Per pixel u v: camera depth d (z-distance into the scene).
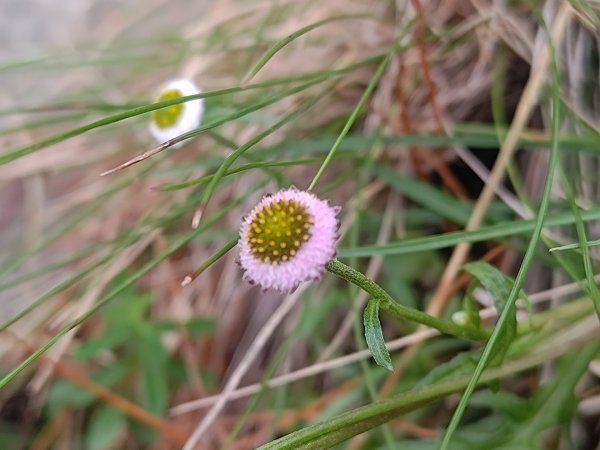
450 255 0.11
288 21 0.14
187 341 0.12
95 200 0.13
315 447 0.06
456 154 0.12
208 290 0.13
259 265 0.06
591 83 0.10
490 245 0.11
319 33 0.13
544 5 0.11
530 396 0.10
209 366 0.12
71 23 0.18
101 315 0.13
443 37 0.12
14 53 0.18
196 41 0.15
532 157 0.11
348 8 0.13
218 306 0.13
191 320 0.11
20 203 0.15
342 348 0.11
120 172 0.14
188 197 0.12
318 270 0.06
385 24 0.12
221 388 0.12
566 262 0.08
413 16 0.12
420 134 0.11
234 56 0.14
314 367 0.09
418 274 0.11
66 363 0.13
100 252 0.13
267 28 0.14
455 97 0.12
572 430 0.09
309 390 0.11
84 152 0.15
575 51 0.10
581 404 0.09
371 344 0.06
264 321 0.12
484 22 0.11
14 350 0.13
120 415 0.11
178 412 0.11
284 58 0.13
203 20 0.15
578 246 0.07
